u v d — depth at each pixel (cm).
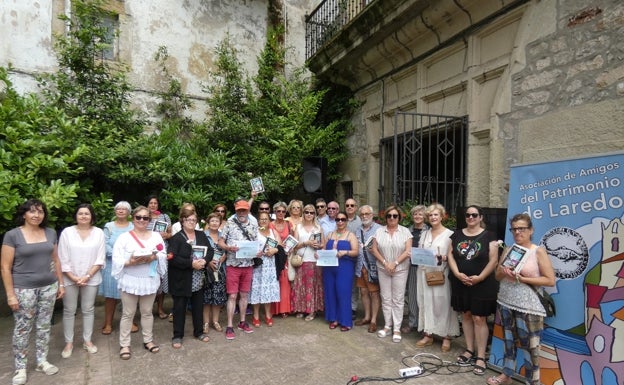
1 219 477
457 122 552
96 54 686
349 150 819
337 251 470
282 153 784
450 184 607
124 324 396
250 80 874
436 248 405
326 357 396
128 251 386
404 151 574
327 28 828
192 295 444
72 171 532
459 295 374
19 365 341
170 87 802
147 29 793
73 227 398
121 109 702
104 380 349
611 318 278
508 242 353
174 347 421
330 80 814
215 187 695
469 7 504
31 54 686
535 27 432
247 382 344
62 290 375
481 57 512
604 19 365
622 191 282
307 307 515
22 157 514
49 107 584
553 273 300
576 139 385
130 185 664
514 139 455
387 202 702
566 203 315
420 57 612
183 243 426
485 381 342
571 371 298
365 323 501
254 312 494
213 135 791
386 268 440
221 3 879
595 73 371
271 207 830
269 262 490
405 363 381
